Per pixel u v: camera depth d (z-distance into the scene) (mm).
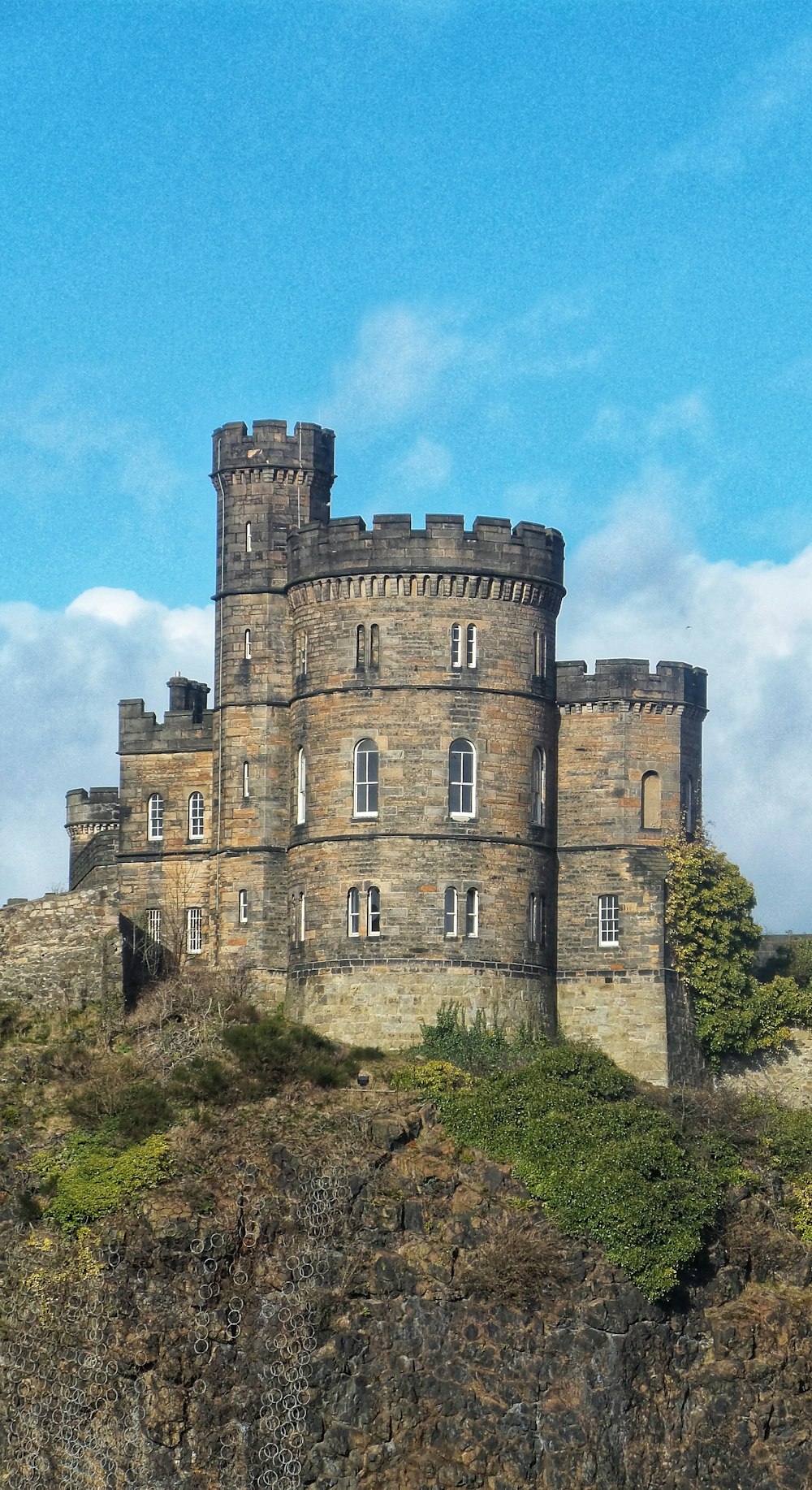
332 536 98000
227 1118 88750
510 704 97812
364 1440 83125
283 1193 86312
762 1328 87875
